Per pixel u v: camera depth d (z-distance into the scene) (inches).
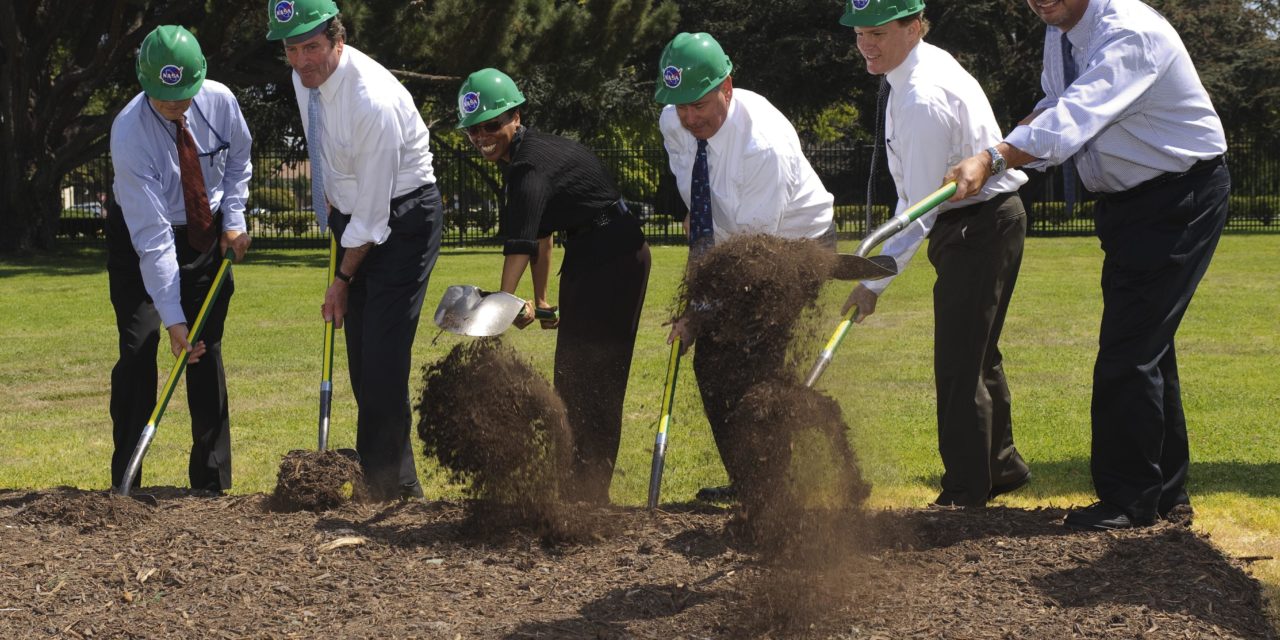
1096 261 768.3
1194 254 153.3
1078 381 329.4
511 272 172.1
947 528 156.6
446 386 161.9
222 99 195.5
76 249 938.7
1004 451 188.2
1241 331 427.5
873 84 1427.2
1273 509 193.0
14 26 834.2
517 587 138.3
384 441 185.8
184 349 183.3
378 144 174.9
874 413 263.9
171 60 174.6
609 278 179.9
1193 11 1371.8
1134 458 157.0
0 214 882.1
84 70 868.0
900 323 446.6
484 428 158.6
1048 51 164.6
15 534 156.9
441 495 202.2
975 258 169.0
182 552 150.2
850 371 194.5
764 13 1430.9
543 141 176.6
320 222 192.7
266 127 1167.0
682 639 121.6
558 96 1176.2
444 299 163.9
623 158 1165.7
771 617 126.4
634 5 901.2
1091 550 146.8
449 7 812.6
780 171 167.2
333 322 184.1
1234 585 135.6
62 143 925.2
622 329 182.4
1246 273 665.6
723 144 168.2
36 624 127.3
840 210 1063.6
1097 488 160.7
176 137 188.4
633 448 245.3
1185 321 456.1
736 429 148.7
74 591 137.0
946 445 176.2
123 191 183.5
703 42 163.6
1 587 137.7
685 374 335.0
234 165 200.5
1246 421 270.4
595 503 170.9
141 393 194.4
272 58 909.8
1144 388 155.1
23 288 626.8
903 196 168.4
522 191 172.6
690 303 163.3
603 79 947.3
